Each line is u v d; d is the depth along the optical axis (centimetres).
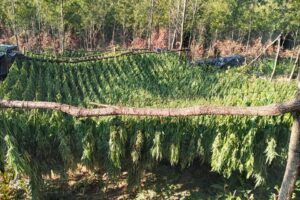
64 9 3922
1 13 4481
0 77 1714
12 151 670
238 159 800
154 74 1855
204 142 814
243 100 916
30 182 734
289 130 817
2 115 734
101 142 786
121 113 526
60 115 763
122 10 4612
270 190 902
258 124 804
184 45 4297
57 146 773
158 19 4428
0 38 4894
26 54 2219
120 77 1692
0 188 736
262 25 3891
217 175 961
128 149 809
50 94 1262
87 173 942
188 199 862
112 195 872
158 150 783
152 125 790
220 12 4003
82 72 1773
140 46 4391
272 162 910
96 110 538
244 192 877
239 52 3888
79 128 773
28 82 1361
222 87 1316
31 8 4091
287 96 982
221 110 479
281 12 3186
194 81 1446
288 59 3772
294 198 854
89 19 4441
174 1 3675
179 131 796
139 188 882
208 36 4653
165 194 880
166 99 1123
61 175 802
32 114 764
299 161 430
